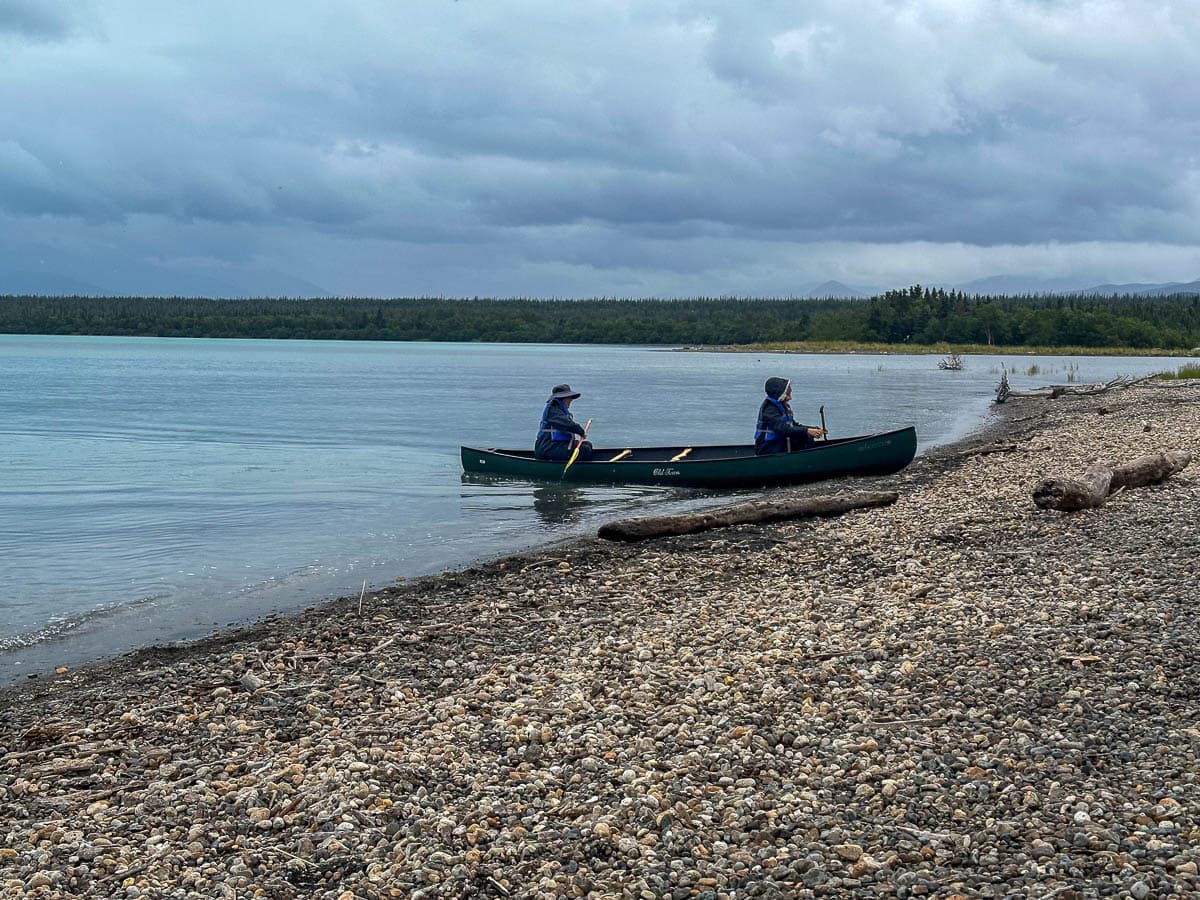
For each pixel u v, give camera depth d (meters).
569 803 5.75
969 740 6.29
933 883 4.64
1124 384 47.41
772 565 12.07
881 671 7.66
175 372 74.12
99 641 10.30
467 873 5.07
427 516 17.48
